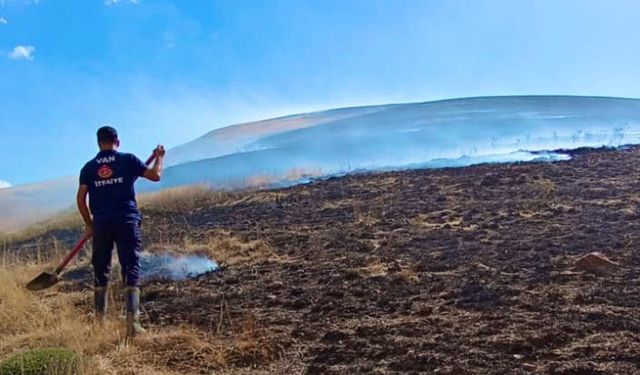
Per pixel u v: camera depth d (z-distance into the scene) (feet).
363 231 28.73
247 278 22.43
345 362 14.06
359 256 24.04
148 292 20.99
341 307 17.93
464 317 16.21
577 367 12.68
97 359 14.44
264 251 26.66
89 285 22.90
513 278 19.27
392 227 29.09
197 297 20.22
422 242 25.45
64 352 13.55
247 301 19.36
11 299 19.33
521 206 30.66
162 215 41.06
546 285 18.39
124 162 17.95
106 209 17.65
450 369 13.04
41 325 17.39
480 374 12.76
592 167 41.04
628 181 35.14
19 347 15.76
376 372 13.30
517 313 16.20
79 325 16.96
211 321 17.48
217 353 14.75
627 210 27.66
